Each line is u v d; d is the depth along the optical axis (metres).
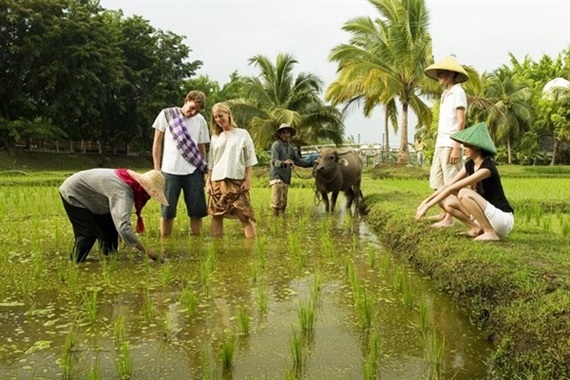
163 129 6.30
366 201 9.45
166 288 4.06
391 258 5.29
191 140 6.21
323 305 3.70
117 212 4.67
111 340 3.02
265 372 2.62
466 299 3.73
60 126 33.22
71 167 34.25
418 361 2.78
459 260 4.11
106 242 5.15
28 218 7.73
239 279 4.35
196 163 6.20
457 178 5.00
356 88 23.09
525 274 3.35
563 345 2.50
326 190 8.88
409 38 21.77
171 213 6.21
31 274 4.43
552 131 39.69
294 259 5.11
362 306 3.38
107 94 33.88
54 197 10.82
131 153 43.59
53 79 29.66
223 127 6.33
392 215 6.68
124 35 37.62
